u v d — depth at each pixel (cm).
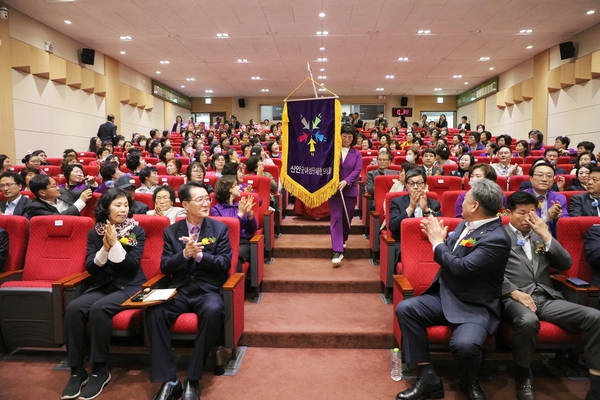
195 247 254
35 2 870
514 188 468
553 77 1226
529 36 1131
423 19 980
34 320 271
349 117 1634
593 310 234
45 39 1012
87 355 288
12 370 277
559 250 258
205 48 1233
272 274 398
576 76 1109
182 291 268
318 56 1333
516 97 1463
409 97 2173
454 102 2170
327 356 292
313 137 434
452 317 238
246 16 955
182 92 2053
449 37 1128
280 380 261
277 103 2200
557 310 245
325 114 427
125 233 285
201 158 650
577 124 1137
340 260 426
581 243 288
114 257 267
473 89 1917
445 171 559
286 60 1382
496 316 242
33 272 297
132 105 1535
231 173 441
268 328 308
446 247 248
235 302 270
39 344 273
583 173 450
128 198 291
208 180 490
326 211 553
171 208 373
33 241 303
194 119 2241
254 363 282
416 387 238
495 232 234
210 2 870
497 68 1533
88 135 1223
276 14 943
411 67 1500
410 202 345
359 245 463
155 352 243
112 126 1159
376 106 2195
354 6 895
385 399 240
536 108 1342
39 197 376
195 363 242
